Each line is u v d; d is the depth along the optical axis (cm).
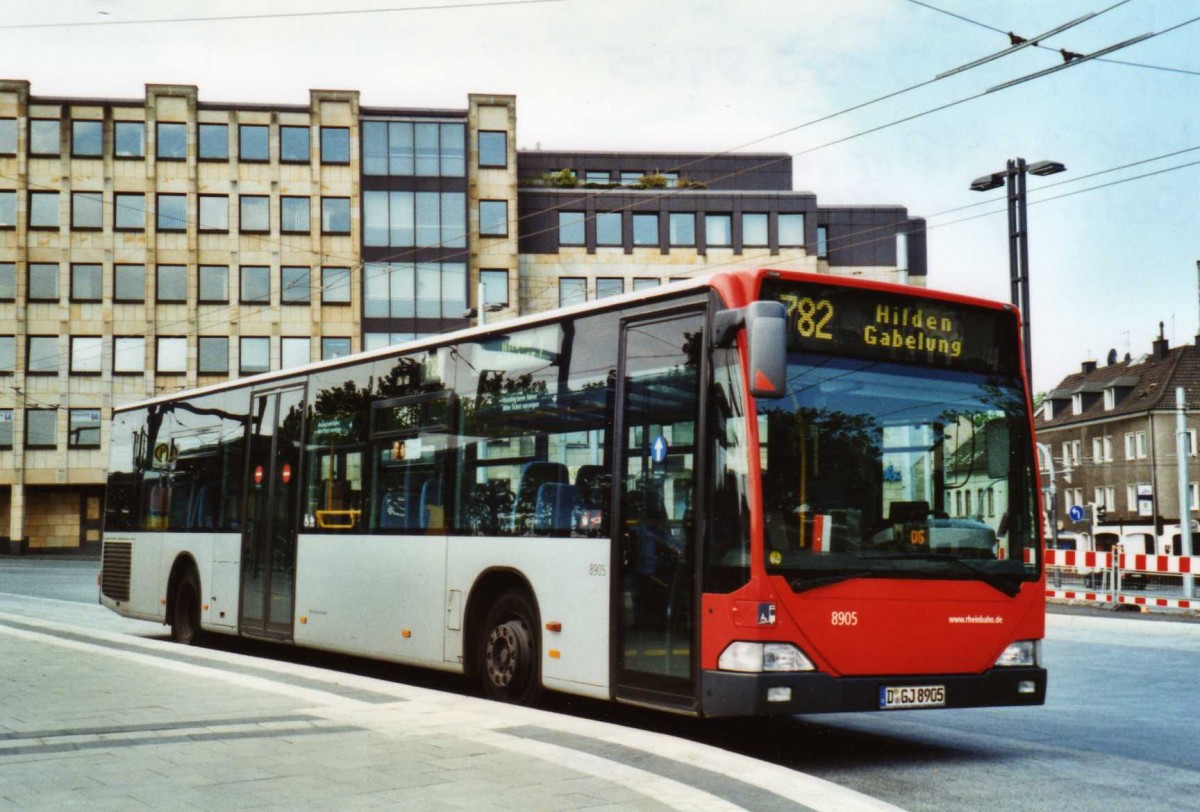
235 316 6412
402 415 1269
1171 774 829
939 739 980
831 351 879
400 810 630
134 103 6462
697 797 662
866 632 848
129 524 1886
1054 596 3069
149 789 675
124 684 1100
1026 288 2712
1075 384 9075
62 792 666
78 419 6412
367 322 6391
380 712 951
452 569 1157
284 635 1439
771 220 6744
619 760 786
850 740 973
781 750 924
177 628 1711
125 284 6431
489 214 6494
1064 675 1483
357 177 6425
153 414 1869
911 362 906
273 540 1486
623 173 7400
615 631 945
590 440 1000
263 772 722
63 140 6431
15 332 6397
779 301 869
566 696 1216
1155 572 2681
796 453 851
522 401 1091
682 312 918
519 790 677
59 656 1322
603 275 6675
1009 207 2738
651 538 919
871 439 880
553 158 7344
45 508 6506
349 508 1338
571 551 1003
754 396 813
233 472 1603
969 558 896
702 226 6725
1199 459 7425
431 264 6438
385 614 1253
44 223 6431
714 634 842
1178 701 1240
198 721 903
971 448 916
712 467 865
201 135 6469
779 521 836
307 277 6431
